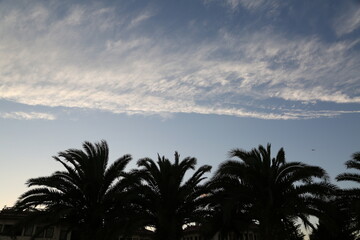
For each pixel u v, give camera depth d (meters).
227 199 22.06
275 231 21.72
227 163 22.36
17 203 21.94
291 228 22.28
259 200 22.08
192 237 44.59
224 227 28.48
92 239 23.17
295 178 20.95
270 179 21.75
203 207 24.64
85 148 24.92
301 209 20.16
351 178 24.61
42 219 21.73
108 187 24.72
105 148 25.59
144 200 24.58
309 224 20.77
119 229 22.31
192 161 25.53
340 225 26.14
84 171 23.77
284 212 20.09
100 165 24.53
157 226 24.45
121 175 24.22
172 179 23.97
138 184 24.22
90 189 23.75
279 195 21.86
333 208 20.80
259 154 22.84
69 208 21.39
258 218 22.47
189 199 24.56
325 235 27.94
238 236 30.23
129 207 24.33
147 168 24.89
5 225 36.78
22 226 21.64
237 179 23.34
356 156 24.17
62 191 23.27
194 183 24.92
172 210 24.58
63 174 23.52
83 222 24.28
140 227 23.31
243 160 22.50
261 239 21.83
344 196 24.23
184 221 24.81
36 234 23.14
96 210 22.84
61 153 23.67
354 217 24.70
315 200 20.70
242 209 24.47
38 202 22.50
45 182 21.91
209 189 23.45
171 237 23.22
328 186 20.31
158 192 25.14
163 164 25.25
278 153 22.52
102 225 23.98
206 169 25.25
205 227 23.55
